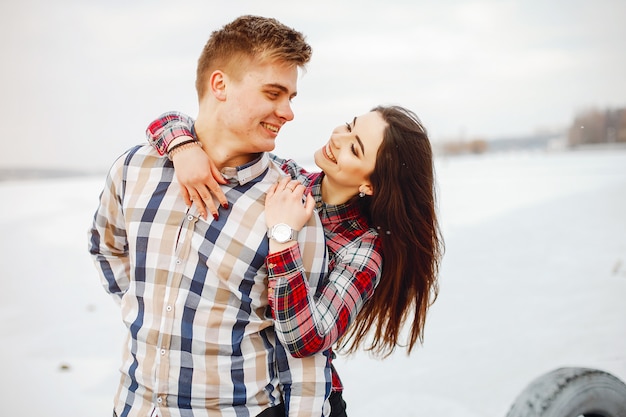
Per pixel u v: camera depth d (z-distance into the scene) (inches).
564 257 277.3
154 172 57.7
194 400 54.4
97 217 64.1
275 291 54.1
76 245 331.6
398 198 68.6
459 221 390.9
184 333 54.1
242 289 55.1
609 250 290.2
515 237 331.6
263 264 55.2
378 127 67.9
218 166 57.3
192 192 54.3
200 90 58.3
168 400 54.6
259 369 56.5
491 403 136.4
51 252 312.7
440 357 164.4
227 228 54.8
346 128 71.4
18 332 187.2
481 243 315.6
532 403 82.5
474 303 211.8
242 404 55.7
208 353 54.3
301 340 54.9
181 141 55.9
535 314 197.2
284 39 54.3
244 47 54.2
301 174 76.8
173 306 54.3
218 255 54.3
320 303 58.5
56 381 151.0
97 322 200.5
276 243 54.2
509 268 260.2
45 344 176.6
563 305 206.5
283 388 58.5
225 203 55.0
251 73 54.1
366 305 73.0
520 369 153.0
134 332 56.0
